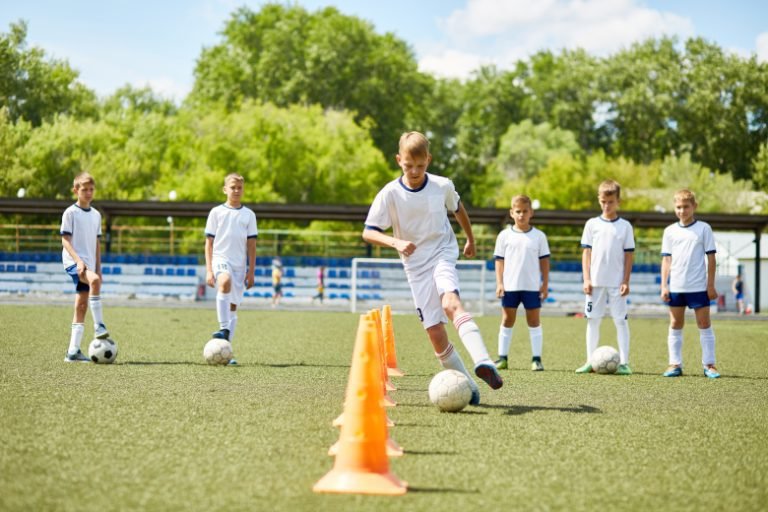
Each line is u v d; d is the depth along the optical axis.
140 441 4.54
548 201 51.09
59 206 29.72
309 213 29.55
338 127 48.47
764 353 12.14
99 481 3.67
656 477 3.95
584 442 4.75
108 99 62.66
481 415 5.63
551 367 9.55
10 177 46.31
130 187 47.00
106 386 6.77
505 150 55.66
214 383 7.13
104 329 8.83
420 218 5.92
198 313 20.80
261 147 45.72
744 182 55.47
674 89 60.94
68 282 33.19
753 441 4.90
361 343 3.77
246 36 59.81
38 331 13.02
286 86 56.09
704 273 8.81
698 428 5.31
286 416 5.45
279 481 3.73
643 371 9.26
